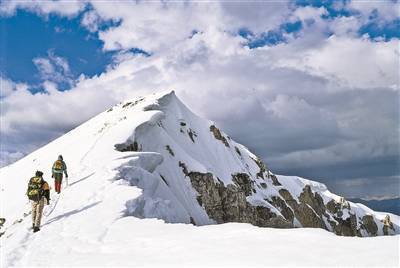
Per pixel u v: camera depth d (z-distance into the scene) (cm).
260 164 10875
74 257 1130
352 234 13175
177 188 5816
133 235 1359
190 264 871
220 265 837
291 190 12300
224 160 8500
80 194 2275
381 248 834
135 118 5766
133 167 2875
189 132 8088
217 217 6400
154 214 2083
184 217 4019
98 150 4122
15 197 3962
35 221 1711
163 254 1010
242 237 1081
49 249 1306
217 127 9394
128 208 1912
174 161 6147
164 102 7756
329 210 13412
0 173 5978
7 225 2733
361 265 736
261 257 856
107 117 7025
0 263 1191
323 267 750
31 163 5578
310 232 1049
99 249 1223
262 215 8012
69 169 3406
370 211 15950
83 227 1595
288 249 903
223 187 7050
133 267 917
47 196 1756
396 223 15912
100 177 2636
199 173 6450
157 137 5981
